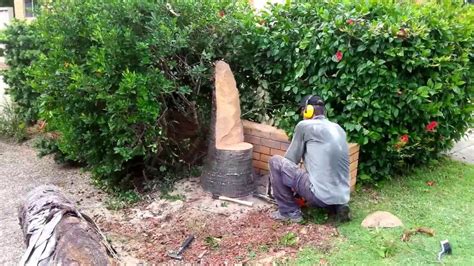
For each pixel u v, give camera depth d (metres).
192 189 4.74
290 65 5.03
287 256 3.54
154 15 4.46
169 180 4.90
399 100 4.69
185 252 3.67
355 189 4.83
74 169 6.00
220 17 4.95
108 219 4.34
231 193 4.48
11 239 4.09
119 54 4.38
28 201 3.43
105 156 4.88
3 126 7.42
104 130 4.62
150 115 4.43
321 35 4.61
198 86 4.96
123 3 4.46
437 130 5.30
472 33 5.48
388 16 4.68
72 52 4.71
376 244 3.65
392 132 4.77
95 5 4.68
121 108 4.30
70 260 2.59
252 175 4.58
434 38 4.91
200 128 5.18
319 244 3.69
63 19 4.70
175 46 4.49
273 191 4.09
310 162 3.90
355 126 4.61
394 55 4.43
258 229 3.95
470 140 7.10
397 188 4.94
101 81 4.36
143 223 4.20
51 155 6.52
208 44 4.86
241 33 5.07
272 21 5.24
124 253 3.69
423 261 3.43
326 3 5.02
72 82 4.58
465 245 3.67
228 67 4.73
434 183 5.11
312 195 3.87
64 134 4.93
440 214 4.25
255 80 5.43
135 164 5.02
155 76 4.44
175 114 5.16
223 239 3.83
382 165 4.98
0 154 6.63
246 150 4.46
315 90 4.81
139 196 4.75
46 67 4.87
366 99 4.54
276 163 4.03
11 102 7.88
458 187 5.00
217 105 4.59
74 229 2.85
